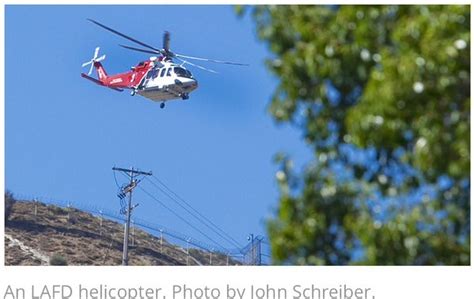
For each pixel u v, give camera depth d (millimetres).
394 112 44375
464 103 44625
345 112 47906
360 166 47406
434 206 45500
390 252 44938
